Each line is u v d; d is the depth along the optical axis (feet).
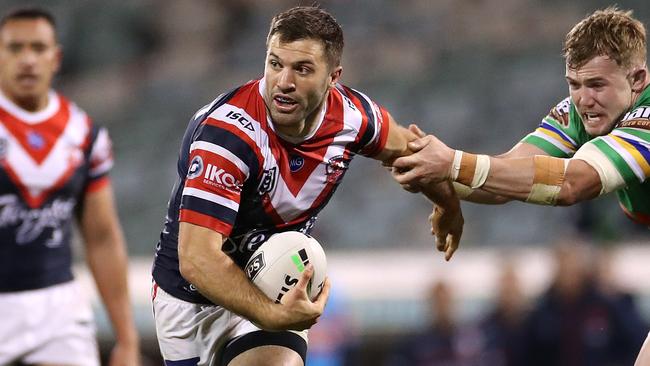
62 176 70.74
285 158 51.52
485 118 181.06
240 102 51.03
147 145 201.36
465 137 177.78
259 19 230.07
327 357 103.45
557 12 205.67
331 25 50.03
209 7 234.99
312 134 51.88
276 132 50.88
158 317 57.00
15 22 70.28
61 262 71.61
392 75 198.70
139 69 227.81
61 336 71.00
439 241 60.85
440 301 100.99
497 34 204.74
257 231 53.36
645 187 55.47
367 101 54.90
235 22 233.14
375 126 54.03
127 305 73.72
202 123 51.03
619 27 53.11
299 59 48.85
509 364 98.22
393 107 188.65
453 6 212.84
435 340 100.73
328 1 219.00
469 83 191.42
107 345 110.32
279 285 50.75
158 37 233.96
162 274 56.24
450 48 203.62
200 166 49.80
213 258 49.16
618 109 53.62
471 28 207.62
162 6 236.02
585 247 98.89
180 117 209.67
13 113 70.28
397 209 161.79
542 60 193.16
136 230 172.55
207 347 56.34
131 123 211.41
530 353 97.55
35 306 70.23
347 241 157.79
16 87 69.97
